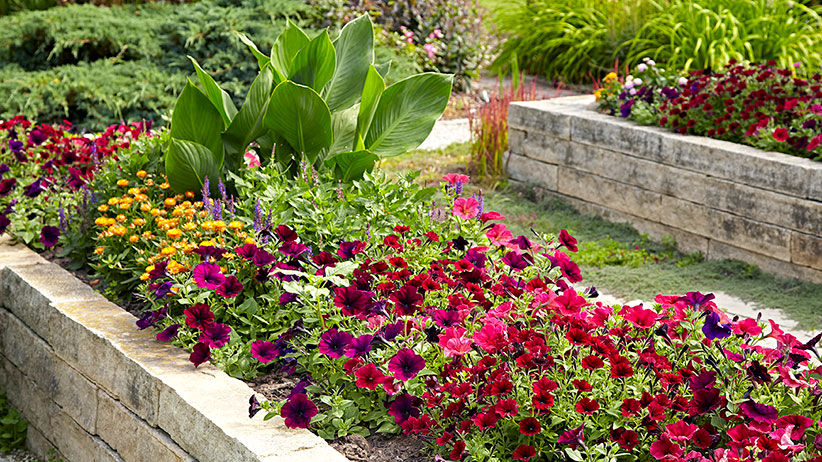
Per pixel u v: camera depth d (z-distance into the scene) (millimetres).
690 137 5734
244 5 9211
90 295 3637
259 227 3428
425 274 3162
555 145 6621
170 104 7867
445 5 10578
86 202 4098
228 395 2787
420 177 7121
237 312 3211
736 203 5367
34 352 3715
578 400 2475
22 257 4086
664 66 9969
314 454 2436
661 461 2381
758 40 9758
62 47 8469
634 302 4879
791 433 2307
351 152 3955
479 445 2438
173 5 9781
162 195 4043
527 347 2582
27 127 5430
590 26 11008
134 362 2998
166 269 3211
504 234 3471
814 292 4898
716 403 2426
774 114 5707
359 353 2672
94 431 3289
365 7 10594
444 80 4203
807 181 4945
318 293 2807
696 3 10180
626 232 6098
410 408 2625
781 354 2648
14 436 3918
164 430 2869
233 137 4016
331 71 4031
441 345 2646
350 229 3553
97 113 7734
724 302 4852
